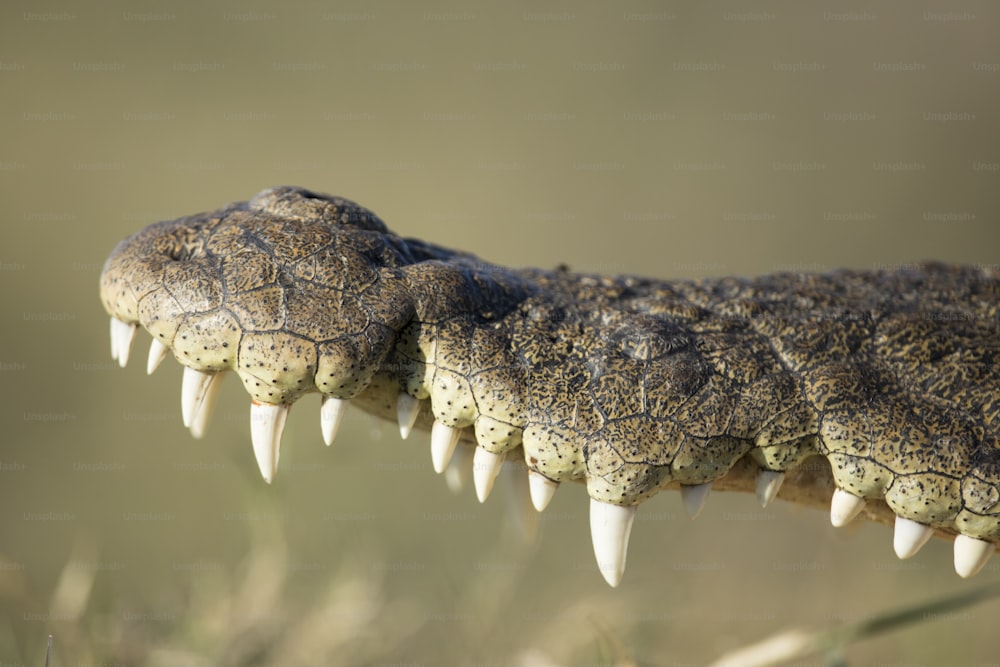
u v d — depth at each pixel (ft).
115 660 40.98
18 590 43.93
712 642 52.95
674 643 51.47
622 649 38.75
